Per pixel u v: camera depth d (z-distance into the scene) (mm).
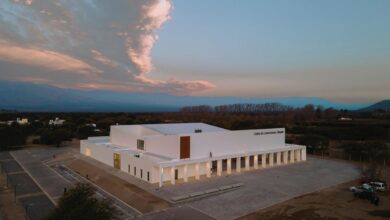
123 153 51406
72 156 69688
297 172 53562
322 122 134250
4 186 45906
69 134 99000
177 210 33969
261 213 33375
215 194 39938
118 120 147125
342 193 40969
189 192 39656
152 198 37469
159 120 159875
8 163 64125
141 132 60750
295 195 39875
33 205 37250
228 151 55688
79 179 49906
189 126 64438
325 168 57500
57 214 25453
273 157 60531
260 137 61406
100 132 108688
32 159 68625
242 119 159375
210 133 53062
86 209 25297
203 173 50906
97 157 61562
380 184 43188
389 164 62375
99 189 43344
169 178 46125
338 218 32062
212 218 31812
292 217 32281
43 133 93625
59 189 44094
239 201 37250
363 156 66812
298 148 64750
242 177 49031
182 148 48719
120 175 48469
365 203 36938
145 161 45000
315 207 35344
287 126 123562
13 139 86812
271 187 43438
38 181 48781
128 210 34562
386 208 35156
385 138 90688
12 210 35500
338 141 94812
